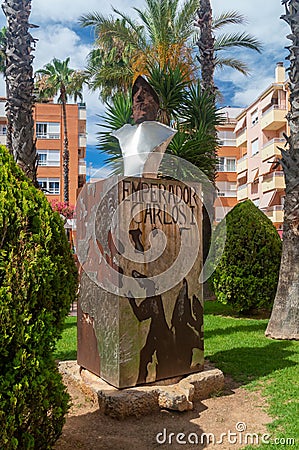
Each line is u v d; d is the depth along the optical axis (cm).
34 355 259
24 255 261
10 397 245
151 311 427
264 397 427
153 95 488
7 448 242
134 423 376
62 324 295
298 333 667
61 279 290
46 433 274
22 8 823
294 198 679
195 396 427
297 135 682
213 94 1194
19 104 805
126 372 408
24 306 256
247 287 880
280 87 2877
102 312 435
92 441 342
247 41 1544
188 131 1035
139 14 1516
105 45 2092
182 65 1353
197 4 1481
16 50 812
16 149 799
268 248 886
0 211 257
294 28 695
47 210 290
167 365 434
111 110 970
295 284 677
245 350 604
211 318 884
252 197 3394
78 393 441
